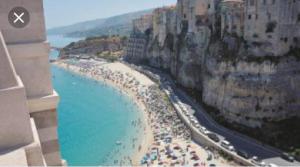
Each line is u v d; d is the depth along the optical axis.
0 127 8.17
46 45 11.83
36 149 8.34
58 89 160.62
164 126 89.00
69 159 76.88
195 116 88.31
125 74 173.62
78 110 121.19
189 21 118.88
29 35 11.61
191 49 116.19
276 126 71.88
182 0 130.75
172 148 73.12
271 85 74.00
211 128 78.69
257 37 79.06
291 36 76.44
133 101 124.38
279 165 56.69
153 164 66.81
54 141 12.62
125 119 104.50
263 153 62.38
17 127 8.38
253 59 77.56
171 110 100.31
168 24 159.88
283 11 74.06
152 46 178.62
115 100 131.12
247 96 76.75
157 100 115.88
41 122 12.16
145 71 165.50
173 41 153.50
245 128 75.06
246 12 81.62
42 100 11.88
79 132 96.25
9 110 8.23
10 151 7.94
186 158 66.88
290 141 64.81
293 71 75.44
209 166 61.75
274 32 75.06
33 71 11.86
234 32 87.75
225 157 64.19
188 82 118.69
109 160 74.38
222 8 94.69
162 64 168.25
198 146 72.31
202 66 109.19
